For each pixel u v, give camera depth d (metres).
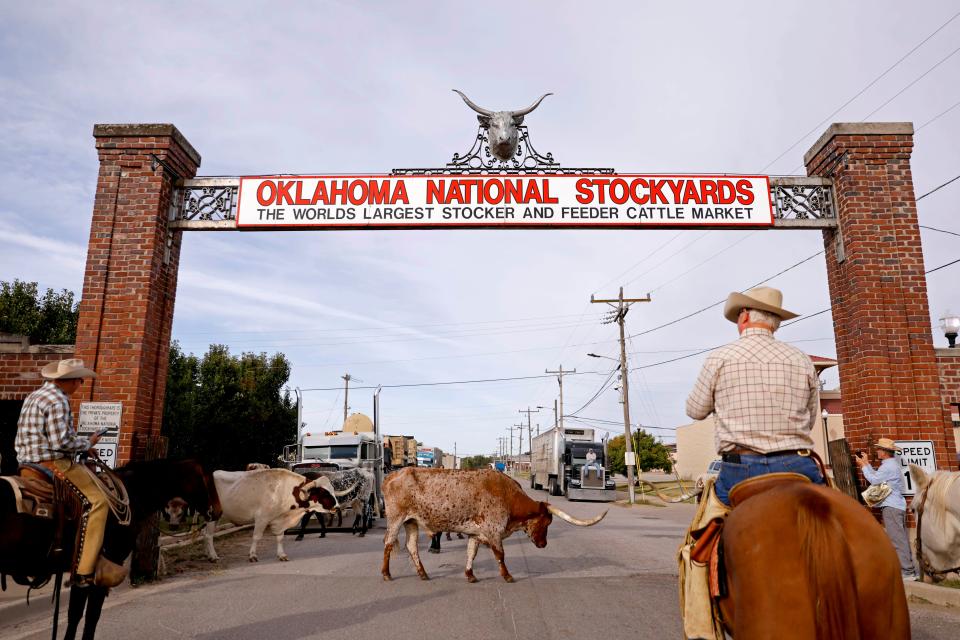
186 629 6.46
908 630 2.60
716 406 3.66
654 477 62.00
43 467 5.07
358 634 6.22
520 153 11.55
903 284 11.07
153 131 11.05
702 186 11.49
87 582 5.10
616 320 36.50
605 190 11.36
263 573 9.94
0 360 10.38
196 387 24.64
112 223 10.80
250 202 11.30
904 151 11.50
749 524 2.77
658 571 9.88
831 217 11.67
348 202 11.27
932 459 10.42
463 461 155.62
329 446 18.94
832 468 10.71
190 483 7.13
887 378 10.70
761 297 3.72
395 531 9.12
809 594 2.50
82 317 10.46
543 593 8.12
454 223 11.18
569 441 38.44
